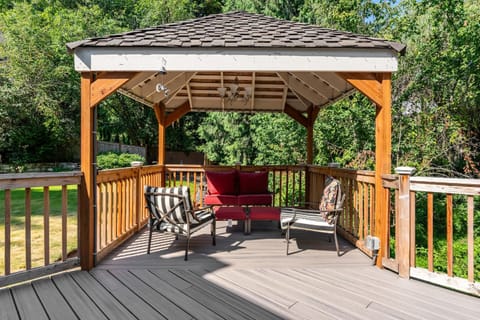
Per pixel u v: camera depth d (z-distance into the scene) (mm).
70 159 16125
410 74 7742
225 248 3781
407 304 2354
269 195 5535
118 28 13430
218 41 3234
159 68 3152
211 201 5457
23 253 3885
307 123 6578
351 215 4184
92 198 3092
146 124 16922
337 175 4707
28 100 12320
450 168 7445
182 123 18078
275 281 2768
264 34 3547
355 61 3176
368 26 8320
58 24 12773
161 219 3469
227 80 5488
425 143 7289
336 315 2178
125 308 2258
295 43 3197
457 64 7148
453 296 2502
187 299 2406
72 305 2299
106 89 3148
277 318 2133
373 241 3160
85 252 3016
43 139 14539
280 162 9812
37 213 6402
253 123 12391
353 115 7676
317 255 3521
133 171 4461
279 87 5688
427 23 7750
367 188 3613
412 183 2842
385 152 3191
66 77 12781
